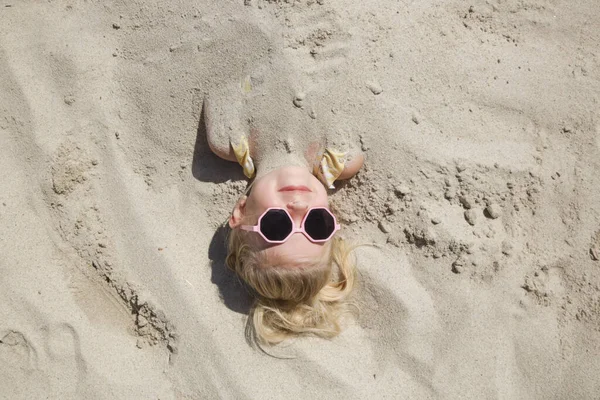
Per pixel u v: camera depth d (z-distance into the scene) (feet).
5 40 2.99
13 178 2.90
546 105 2.89
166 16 2.91
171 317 2.75
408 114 2.76
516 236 2.81
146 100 2.94
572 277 2.78
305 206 2.57
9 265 2.79
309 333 2.77
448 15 2.90
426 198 2.78
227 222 2.95
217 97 2.82
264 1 2.76
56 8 3.04
